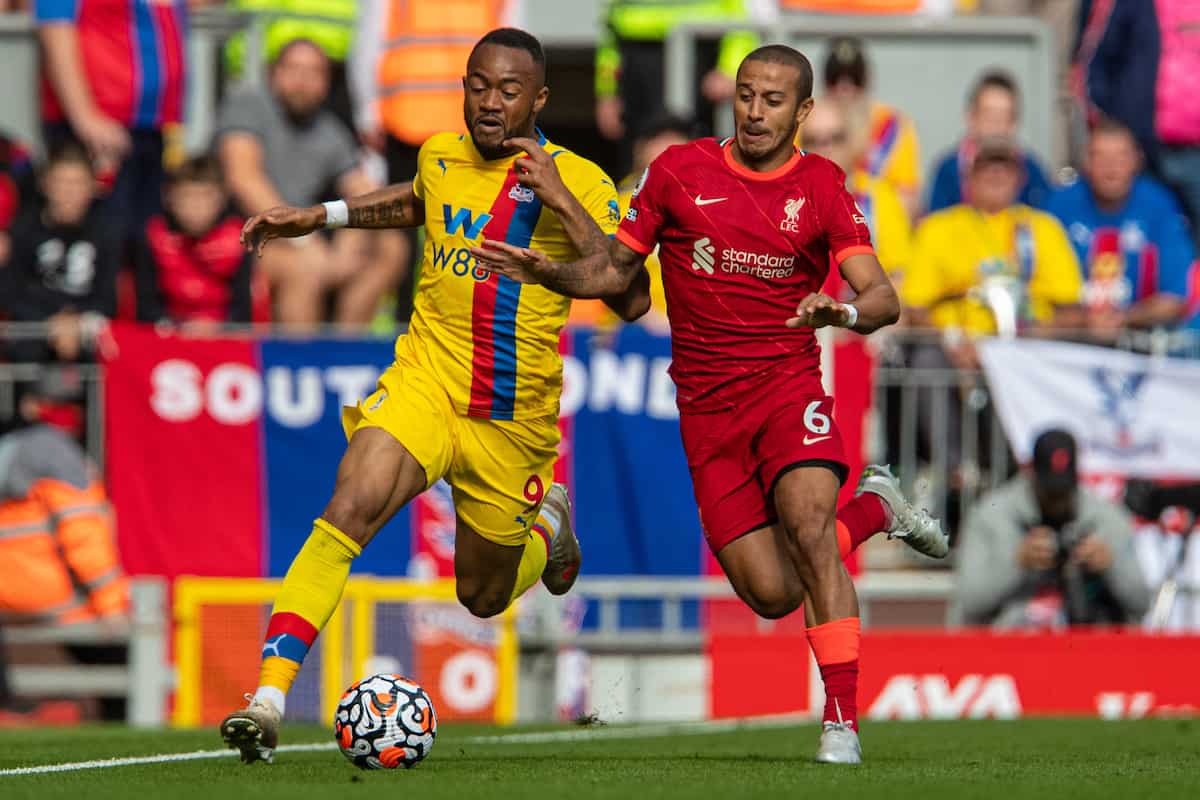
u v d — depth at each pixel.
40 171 37.53
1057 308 38.66
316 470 34.62
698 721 33.50
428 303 21.17
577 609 34.75
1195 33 42.53
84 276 36.81
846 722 19.97
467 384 20.94
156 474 34.56
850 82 39.12
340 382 34.62
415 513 34.53
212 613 34.06
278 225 21.47
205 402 34.62
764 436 20.41
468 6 41.59
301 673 33.72
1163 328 39.00
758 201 20.22
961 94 43.41
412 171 41.59
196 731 30.62
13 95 41.75
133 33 41.09
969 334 36.41
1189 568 35.94
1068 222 40.22
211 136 40.75
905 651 34.16
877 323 19.72
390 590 33.84
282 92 40.00
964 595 35.28
